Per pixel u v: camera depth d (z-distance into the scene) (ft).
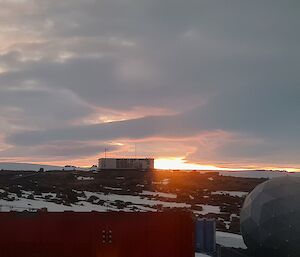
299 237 55.62
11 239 29.12
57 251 29.40
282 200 57.57
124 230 30.14
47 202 116.06
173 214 30.86
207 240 63.93
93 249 29.71
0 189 141.49
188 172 277.03
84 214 29.89
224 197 157.17
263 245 58.23
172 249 30.55
